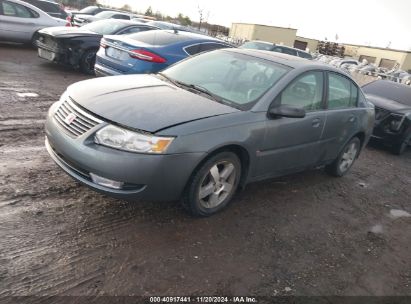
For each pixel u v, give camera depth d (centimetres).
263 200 452
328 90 484
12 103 635
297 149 447
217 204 387
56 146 349
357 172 638
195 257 324
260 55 468
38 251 294
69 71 983
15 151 454
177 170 330
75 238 318
